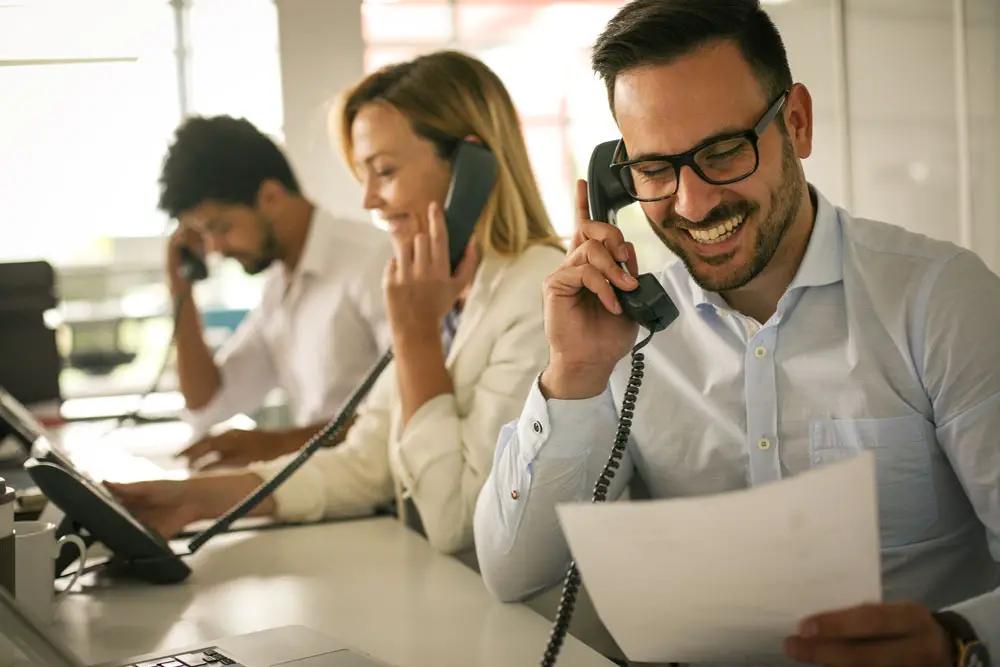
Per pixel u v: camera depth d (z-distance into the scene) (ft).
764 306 4.24
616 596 2.65
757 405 4.19
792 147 3.83
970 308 3.85
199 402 9.05
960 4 9.00
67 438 8.32
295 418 9.84
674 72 3.57
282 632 3.61
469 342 5.37
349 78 10.10
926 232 9.38
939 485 4.00
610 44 3.68
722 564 2.50
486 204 5.58
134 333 10.48
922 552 4.03
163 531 5.22
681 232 3.80
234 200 8.23
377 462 5.81
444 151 5.84
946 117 9.19
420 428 5.06
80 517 4.35
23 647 2.64
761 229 3.71
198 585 4.45
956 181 9.14
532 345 5.22
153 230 10.69
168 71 10.30
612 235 3.93
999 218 9.00
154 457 8.45
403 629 3.82
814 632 2.54
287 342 8.82
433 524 4.96
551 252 5.66
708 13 3.55
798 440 4.15
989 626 2.99
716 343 4.33
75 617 4.06
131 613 4.09
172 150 8.36
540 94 10.66
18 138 10.29
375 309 8.03
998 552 3.77
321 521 5.64
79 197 10.50
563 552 4.25
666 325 3.83
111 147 10.46
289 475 5.29
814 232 4.10
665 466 4.44
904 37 9.37
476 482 4.98
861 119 9.66
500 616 3.96
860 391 4.02
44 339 9.05
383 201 5.95
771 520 2.40
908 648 2.57
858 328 4.03
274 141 8.41
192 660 3.35
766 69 3.62
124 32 10.20
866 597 2.54
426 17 10.39
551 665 3.29
